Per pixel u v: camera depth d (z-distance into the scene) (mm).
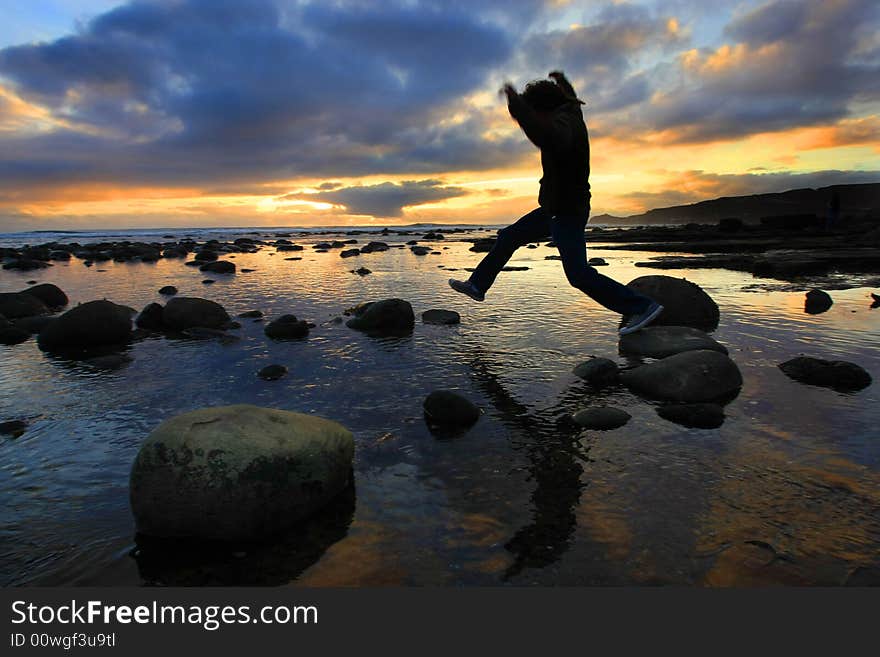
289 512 2311
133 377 4527
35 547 2178
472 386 4113
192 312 6691
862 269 12430
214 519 2229
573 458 2842
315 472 2418
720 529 2168
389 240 36812
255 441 2379
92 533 2279
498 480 2621
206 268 13938
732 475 2613
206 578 1997
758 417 3363
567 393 3930
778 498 2393
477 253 21750
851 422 3246
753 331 5855
